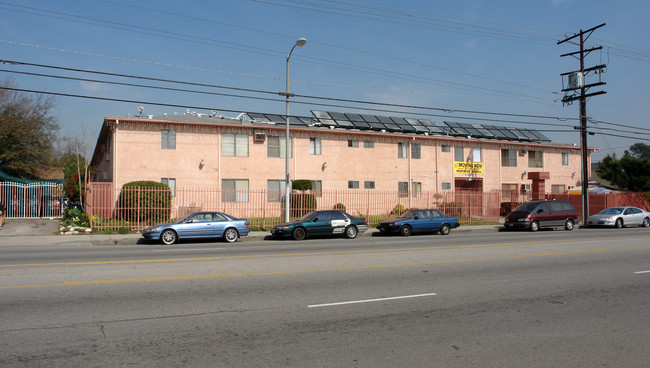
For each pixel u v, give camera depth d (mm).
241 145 28219
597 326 6125
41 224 23141
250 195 28141
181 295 7598
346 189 30953
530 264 11305
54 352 4902
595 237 19203
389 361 4781
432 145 34219
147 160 25922
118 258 12133
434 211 22531
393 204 32125
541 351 5137
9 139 33719
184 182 26656
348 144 31281
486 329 5941
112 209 22297
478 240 18234
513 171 37375
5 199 26391
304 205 26031
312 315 6500
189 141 26906
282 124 30641
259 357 4840
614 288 8555
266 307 6898
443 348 5203
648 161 43312
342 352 5023
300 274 9656
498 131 38781
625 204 35031
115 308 6715
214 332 5668
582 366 4707
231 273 9695
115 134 25375
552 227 25172
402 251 13852
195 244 17016
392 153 32688
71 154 50688
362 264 11094
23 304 6875
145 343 5230
